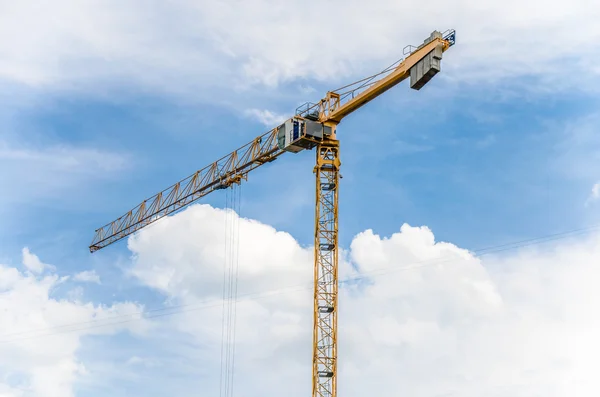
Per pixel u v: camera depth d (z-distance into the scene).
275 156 145.62
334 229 133.75
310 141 134.75
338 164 135.62
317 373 128.88
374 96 130.38
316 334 130.00
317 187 134.62
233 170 153.00
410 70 123.88
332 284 131.88
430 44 121.62
